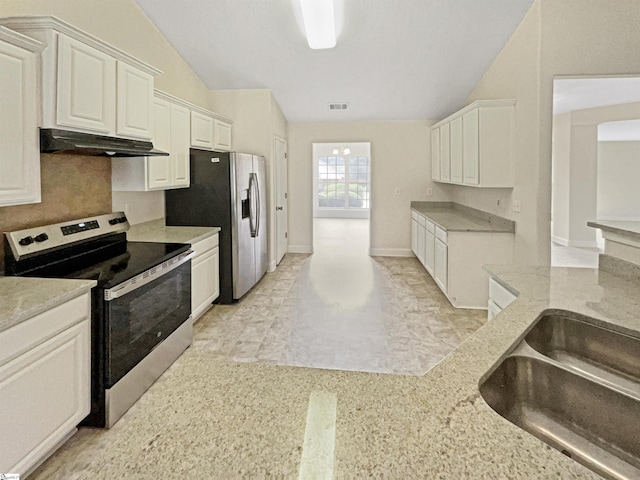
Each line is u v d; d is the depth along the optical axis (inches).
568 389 41.6
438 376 37.5
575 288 66.1
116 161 124.3
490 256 157.9
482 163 157.6
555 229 295.9
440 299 171.0
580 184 274.2
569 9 132.1
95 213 117.6
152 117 118.8
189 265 119.2
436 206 256.8
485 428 29.5
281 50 171.9
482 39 161.8
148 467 25.9
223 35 161.5
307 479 24.4
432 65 182.9
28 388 61.9
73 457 71.4
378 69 187.3
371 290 185.0
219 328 137.4
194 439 28.7
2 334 57.1
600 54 132.2
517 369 44.3
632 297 60.9
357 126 257.6
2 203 70.4
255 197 180.9
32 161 77.0
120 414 83.3
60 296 67.7
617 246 73.7
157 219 159.2
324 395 34.6
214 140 185.6
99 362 79.1
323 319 146.6
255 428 29.9
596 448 39.1
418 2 140.8
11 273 84.0
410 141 255.8
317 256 262.8
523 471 25.2
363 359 114.0
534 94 138.5
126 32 136.2
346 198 512.7
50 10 101.3
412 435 28.7
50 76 79.5
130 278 84.8
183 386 36.4
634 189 311.3
